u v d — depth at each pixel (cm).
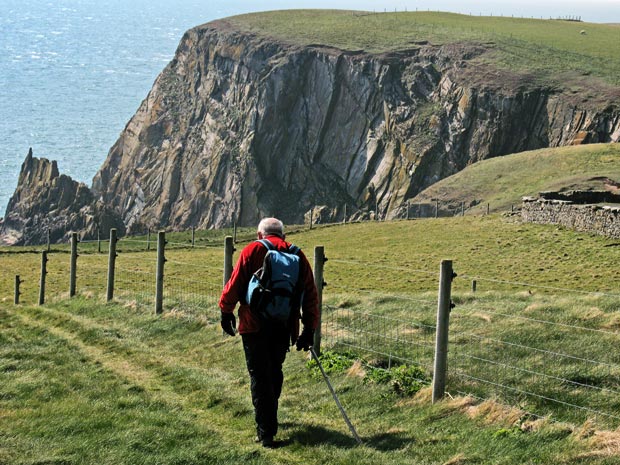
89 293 2838
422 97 18150
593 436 1148
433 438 1195
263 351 1209
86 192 17775
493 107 16612
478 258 4947
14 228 17725
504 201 8806
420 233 6047
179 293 2697
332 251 5597
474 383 1427
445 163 17038
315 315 1238
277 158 19600
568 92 16025
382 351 1659
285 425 1294
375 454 1137
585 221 5338
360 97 18762
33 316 2464
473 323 1872
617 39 19600
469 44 18750
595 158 9769
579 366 1480
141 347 1914
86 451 1175
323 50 19438
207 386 1519
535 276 4334
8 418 1364
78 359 1812
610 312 1978
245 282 1216
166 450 1182
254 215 19188
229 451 1170
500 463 1088
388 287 4134
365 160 18350
